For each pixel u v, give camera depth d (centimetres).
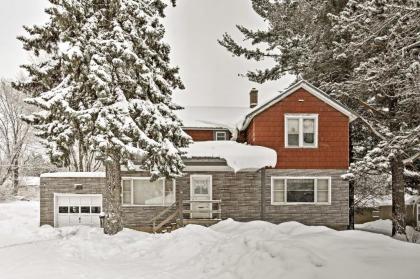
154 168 1593
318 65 2425
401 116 1936
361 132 2462
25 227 1958
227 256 991
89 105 1527
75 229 1850
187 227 1420
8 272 981
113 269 1022
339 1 2383
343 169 2125
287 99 2139
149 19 1567
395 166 1984
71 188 2109
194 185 2122
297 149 2123
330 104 2138
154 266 1061
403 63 1741
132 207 2078
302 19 2811
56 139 1475
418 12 1630
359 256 823
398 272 724
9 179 3781
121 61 1466
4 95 3806
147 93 1609
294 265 808
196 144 2173
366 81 1891
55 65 1556
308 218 2105
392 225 2189
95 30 1518
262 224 1412
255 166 1977
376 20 1825
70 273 966
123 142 1482
